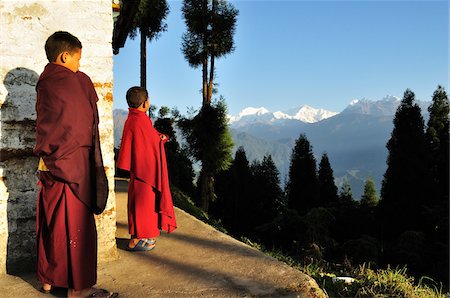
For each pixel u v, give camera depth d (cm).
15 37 381
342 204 3547
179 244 459
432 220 2561
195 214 1262
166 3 2462
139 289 344
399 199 3322
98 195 317
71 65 323
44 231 320
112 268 394
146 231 432
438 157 3628
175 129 3120
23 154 383
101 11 410
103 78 411
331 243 1764
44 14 391
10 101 378
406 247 2117
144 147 432
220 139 2698
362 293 414
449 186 3222
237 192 4206
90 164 318
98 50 409
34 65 388
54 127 299
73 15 400
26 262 386
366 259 1700
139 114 439
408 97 3494
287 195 4819
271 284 343
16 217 381
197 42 2838
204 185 2766
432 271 1973
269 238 2778
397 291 440
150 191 436
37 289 344
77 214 313
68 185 311
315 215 1775
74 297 317
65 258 313
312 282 346
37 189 389
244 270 375
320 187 4991
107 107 414
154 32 2534
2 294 333
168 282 356
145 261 410
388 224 3291
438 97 3919
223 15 2844
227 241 466
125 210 625
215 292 332
